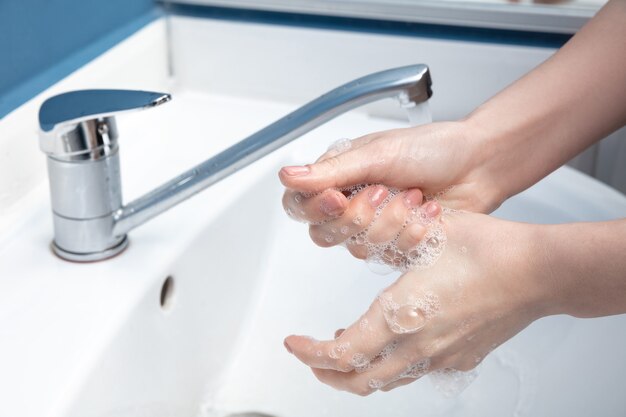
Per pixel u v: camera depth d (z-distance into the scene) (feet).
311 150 2.36
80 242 1.80
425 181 1.78
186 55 2.60
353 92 1.47
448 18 2.34
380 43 2.42
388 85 1.45
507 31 2.36
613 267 1.36
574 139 1.88
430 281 1.49
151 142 2.35
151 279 1.79
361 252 1.72
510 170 1.87
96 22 2.25
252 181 2.20
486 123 1.81
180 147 2.33
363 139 1.77
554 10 2.27
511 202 2.21
